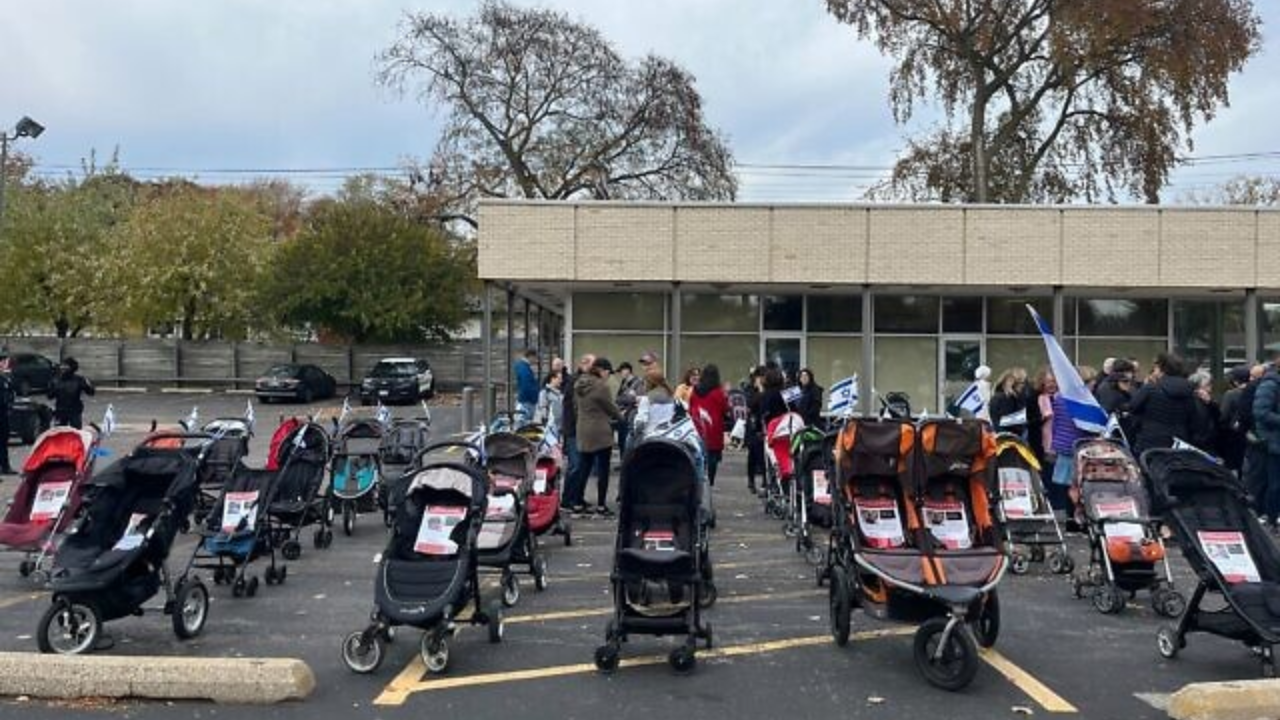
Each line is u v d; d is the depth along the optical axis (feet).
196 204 167.73
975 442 27.86
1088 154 132.05
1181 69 116.57
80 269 166.09
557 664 26.43
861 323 92.89
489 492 31.91
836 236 82.33
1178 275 80.89
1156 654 27.63
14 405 80.69
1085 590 34.19
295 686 23.35
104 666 23.35
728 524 48.65
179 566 38.19
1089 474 34.24
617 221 82.53
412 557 26.86
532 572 34.68
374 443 45.70
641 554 25.89
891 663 26.55
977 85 131.54
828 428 38.01
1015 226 81.51
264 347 159.84
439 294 159.84
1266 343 92.79
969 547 27.50
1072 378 35.53
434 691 24.20
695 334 92.99
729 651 27.61
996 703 23.50
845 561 27.76
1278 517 42.80
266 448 84.02
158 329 174.29
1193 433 41.22
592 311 92.68
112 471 27.78
